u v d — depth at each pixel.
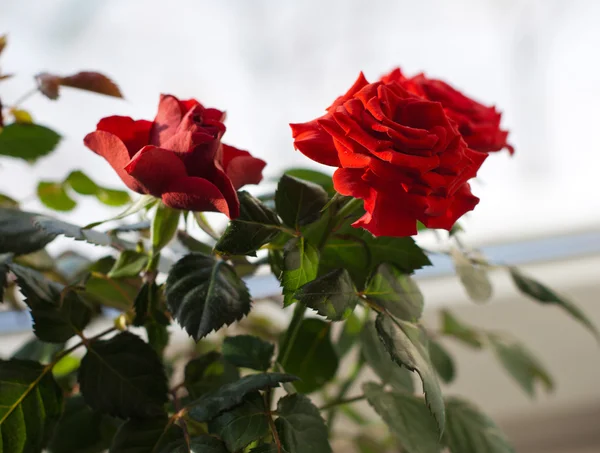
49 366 0.34
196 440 0.31
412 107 0.31
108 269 0.37
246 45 0.53
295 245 0.32
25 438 0.33
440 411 0.30
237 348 0.35
